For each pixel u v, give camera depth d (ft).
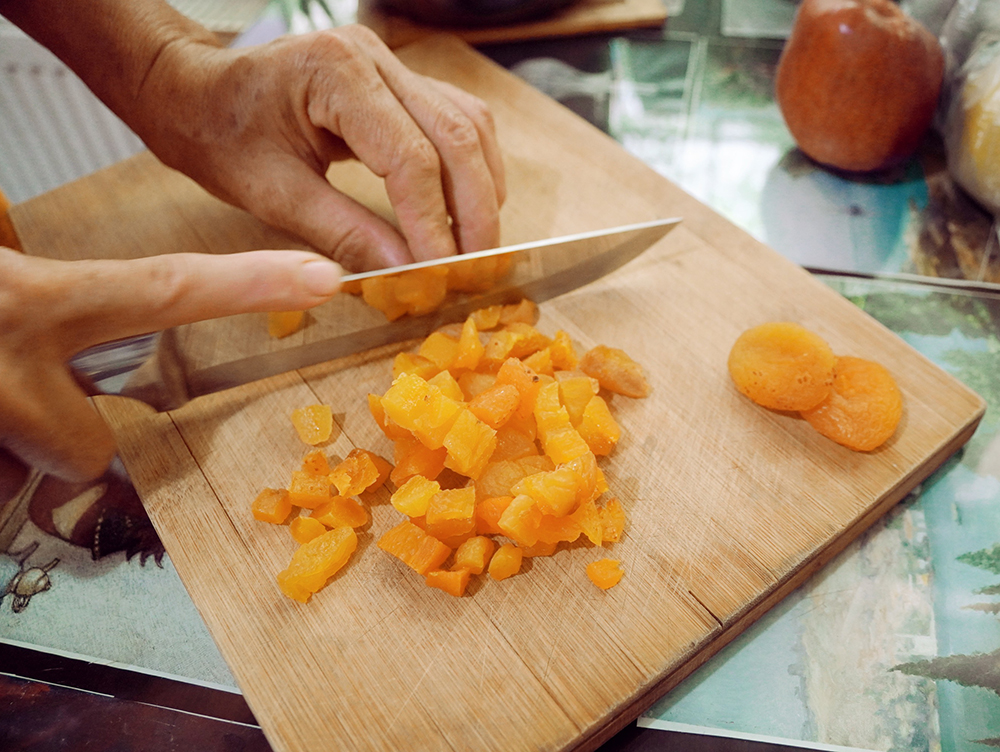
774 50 1.62
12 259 0.72
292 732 0.71
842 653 0.80
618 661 0.75
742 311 1.07
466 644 0.77
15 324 0.71
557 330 1.07
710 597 0.79
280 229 1.21
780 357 0.92
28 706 0.78
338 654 0.77
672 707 0.77
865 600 0.84
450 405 0.85
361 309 1.02
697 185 1.34
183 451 0.95
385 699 0.73
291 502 0.88
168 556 0.88
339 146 1.13
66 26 1.06
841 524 0.85
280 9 1.77
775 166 1.38
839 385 0.92
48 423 0.76
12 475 0.83
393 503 0.82
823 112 1.24
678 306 1.08
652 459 0.91
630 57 1.61
